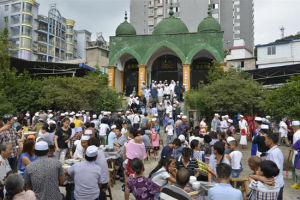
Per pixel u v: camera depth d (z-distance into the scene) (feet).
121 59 95.14
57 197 13.28
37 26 164.35
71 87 64.49
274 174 12.57
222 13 195.42
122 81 95.55
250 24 201.57
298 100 31.81
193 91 60.85
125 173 19.08
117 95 68.64
